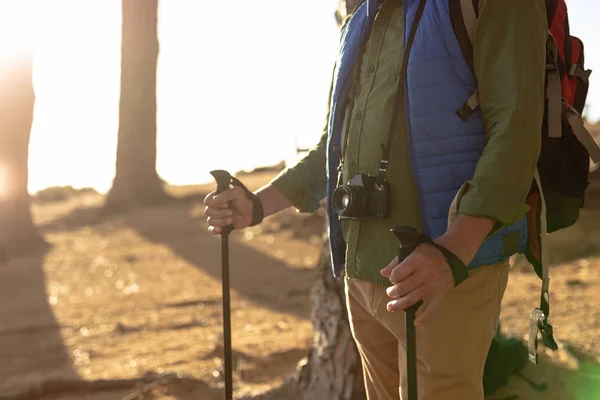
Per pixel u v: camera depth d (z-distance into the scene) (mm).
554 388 4121
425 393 2172
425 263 1779
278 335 7094
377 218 2197
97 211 19250
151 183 20250
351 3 3982
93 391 5473
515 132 1948
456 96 2094
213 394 5148
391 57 2227
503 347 4129
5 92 14805
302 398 4355
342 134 2387
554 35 2211
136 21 20172
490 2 2023
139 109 20266
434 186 2105
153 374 5859
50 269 12523
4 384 5910
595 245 9633
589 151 2217
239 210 2545
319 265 4410
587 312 6641
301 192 2619
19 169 14852
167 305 9125
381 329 2389
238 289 9820
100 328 8094
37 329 8219
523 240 2205
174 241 14422
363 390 4219
